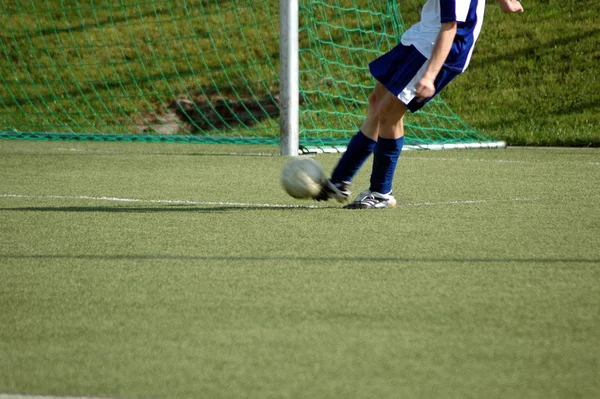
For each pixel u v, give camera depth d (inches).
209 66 1884.8
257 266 490.3
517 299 418.0
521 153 1241.4
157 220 647.8
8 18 2068.2
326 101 1691.7
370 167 1041.5
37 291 440.1
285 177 682.8
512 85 1680.6
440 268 482.6
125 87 1859.0
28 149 1294.3
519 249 534.3
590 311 398.0
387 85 655.1
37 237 583.5
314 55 1802.4
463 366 325.7
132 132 1722.4
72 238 579.2
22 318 393.7
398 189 833.5
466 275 466.3
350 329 371.2
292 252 527.2
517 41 1791.3
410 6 1905.8
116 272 479.8
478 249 534.3
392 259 506.6
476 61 1758.1
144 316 394.3
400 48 657.0
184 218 655.8
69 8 2089.1
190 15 2017.7
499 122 1574.8
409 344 351.3
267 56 1892.2
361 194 703.7
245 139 1498.5
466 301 414.0
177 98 1819.6
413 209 697.0
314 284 447.8
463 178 928.3
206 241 563.5
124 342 357.7
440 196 781.9
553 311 398.0
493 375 316.5
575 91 1626.5
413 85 649.0
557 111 1579.7
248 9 2014.0
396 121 677.3
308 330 370.3
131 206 721.6
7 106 1834.4
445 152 1261.1
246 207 712.4
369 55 1788.9
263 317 390.0
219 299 420.5
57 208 711.1
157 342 357.1
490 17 1873.8
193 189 833.5
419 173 978.1
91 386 309.3
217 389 304.5
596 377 314.7
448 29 629.9
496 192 811.4
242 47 1920.5
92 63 1929.1
